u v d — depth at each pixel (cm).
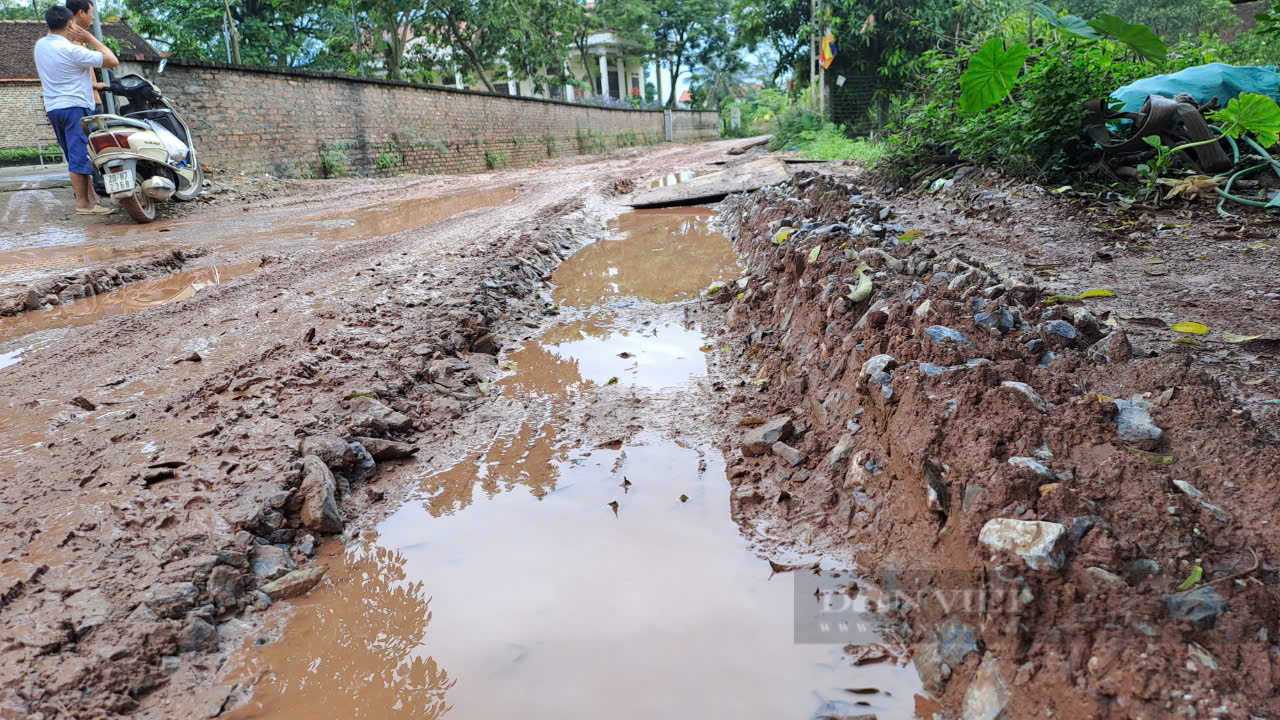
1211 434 221
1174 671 151
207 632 210
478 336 479
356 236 820
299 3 2777
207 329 463
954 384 250
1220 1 2111
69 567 222
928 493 221
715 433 352
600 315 568
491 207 1091
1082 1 2209
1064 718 155
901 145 1027
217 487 270
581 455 335
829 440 306
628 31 5112
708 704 187
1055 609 173
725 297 564
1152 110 722
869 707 181
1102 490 199
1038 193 745
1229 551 182
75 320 498
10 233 830
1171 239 563
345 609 230
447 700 192
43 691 179
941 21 2120
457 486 310
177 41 2673
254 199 1204
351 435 327
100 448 300
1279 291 417
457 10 2919
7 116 2797
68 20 900
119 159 867
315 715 187
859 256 452
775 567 243
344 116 1758
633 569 248
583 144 3372
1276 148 702
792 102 2475
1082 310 339
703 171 1698
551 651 210
